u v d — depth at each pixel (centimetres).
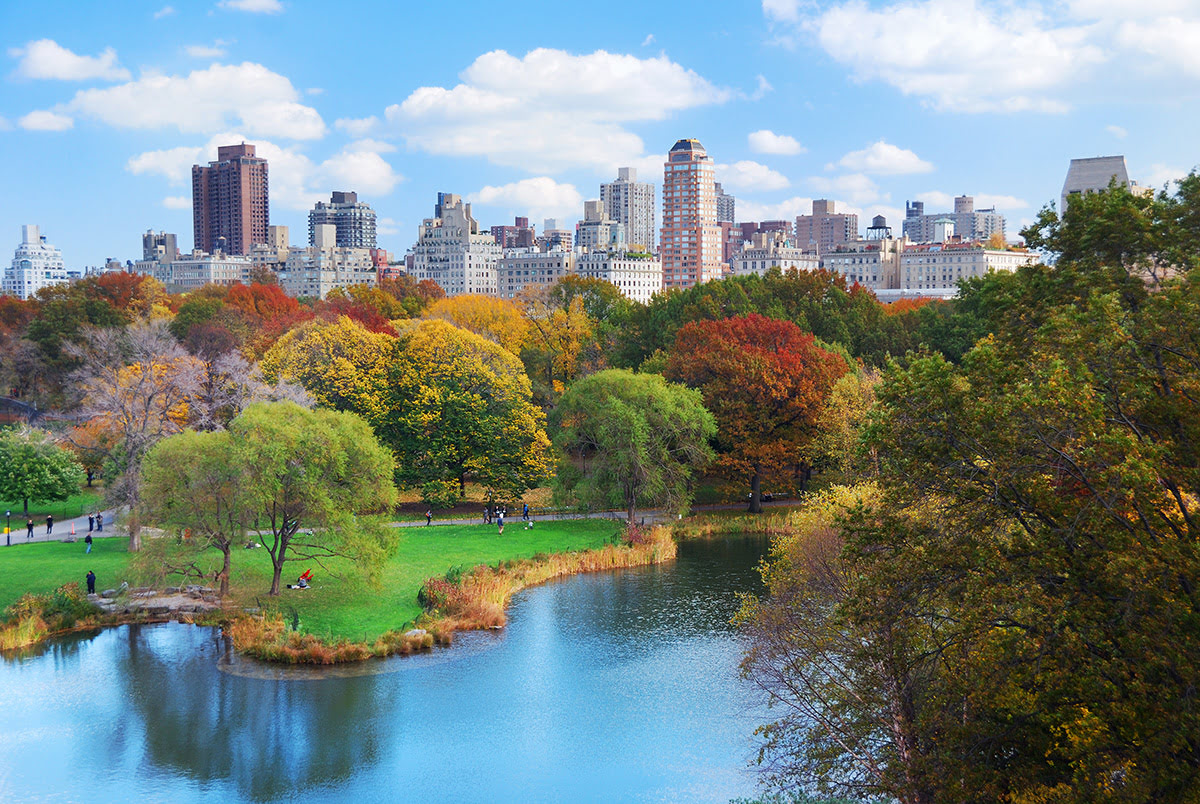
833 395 8919
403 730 4484
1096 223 3167
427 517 8881
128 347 12019
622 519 9069
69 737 4391
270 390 8531
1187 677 2223
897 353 11950
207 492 5991
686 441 8688
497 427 9231
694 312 12419
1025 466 2634
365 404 9131
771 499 10181
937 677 3088
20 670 5212
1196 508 2809
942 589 2823
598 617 6225
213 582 6475
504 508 9325
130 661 5353
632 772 4062
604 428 8375
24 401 13150
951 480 2781
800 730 3928
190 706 4741
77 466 8931
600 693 4912
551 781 3978
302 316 14575
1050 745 2650
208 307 14725
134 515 7069
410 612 6116
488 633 5928
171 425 7856
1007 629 2809
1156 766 2228
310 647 5384
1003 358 3042
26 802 3794
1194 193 3192
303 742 4356
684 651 5566
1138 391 2533
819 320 12175
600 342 13575
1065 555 2516
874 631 3053
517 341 14662
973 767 2655
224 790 3900
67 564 6888
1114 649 2441
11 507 9350
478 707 4747
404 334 10100
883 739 3419
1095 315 2645
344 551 6153
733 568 7525
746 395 9481
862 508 3083
